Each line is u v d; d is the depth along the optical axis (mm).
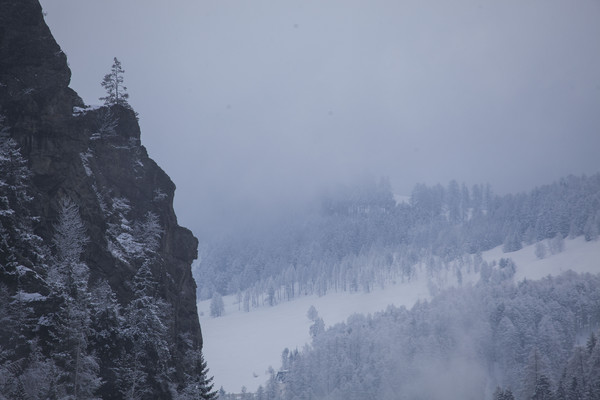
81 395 49469
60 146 60500
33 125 59062
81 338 49594
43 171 58625
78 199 61625
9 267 49312
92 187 64875
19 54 59781
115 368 57031
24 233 52094
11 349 46188
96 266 62156
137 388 58656
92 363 50969
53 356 48031
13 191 53969
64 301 50594
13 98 58500
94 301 58281
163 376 61844
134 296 64312
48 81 60875
